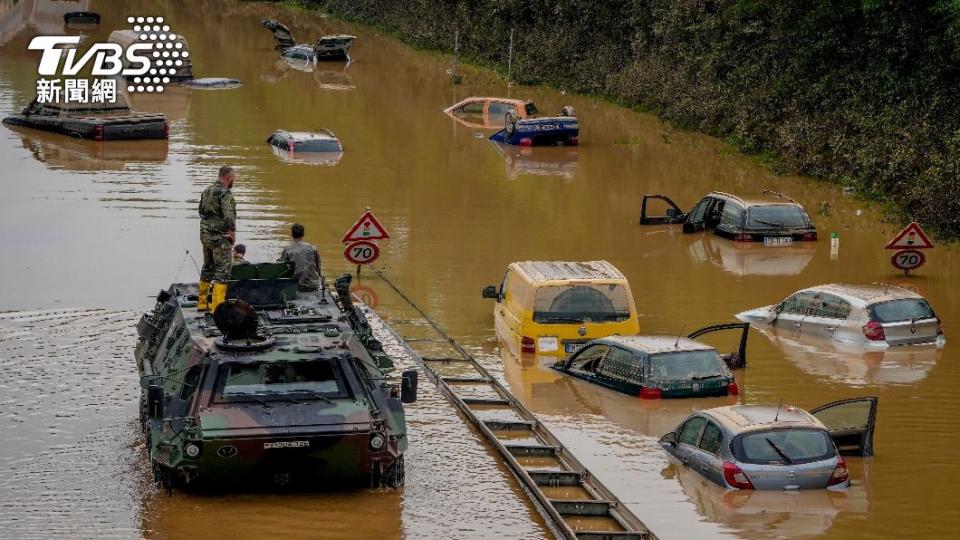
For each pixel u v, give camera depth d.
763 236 32.84
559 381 21.81
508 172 42.44
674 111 54.31
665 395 20.73
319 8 108.38
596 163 44.69
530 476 16.89
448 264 30.03
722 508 16.12
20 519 15.33
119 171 40.84
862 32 47.50
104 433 18.48
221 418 15.52
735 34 55.25
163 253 30.03
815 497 16.53
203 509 15.76
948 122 40.09
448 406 20.34
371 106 58.22
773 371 22.34
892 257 29.45
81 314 24.80
